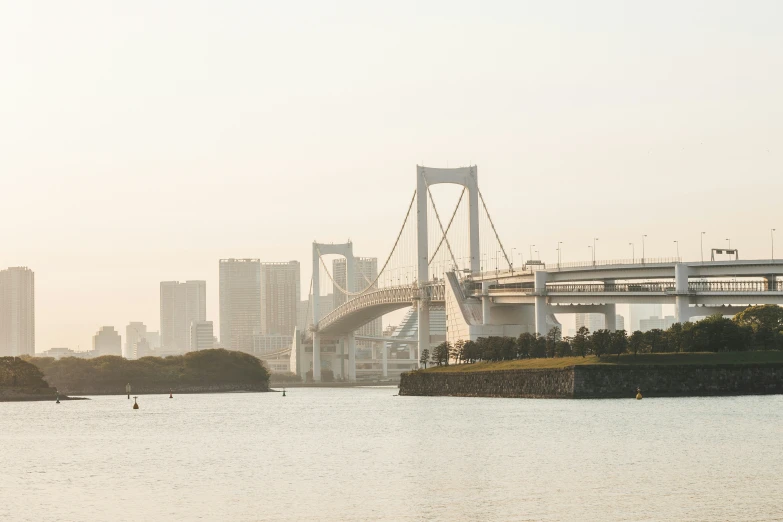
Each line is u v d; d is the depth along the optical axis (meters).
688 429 145.00
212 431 181.12
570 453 123.56
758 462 112.56
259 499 97.69
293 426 188.38
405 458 125.25
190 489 105.31
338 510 91.25
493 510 89.38
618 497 93.62
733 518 84.44
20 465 129.38
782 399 198.25
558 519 85.31
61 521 89.44
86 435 176.62
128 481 112.62
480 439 143.25
